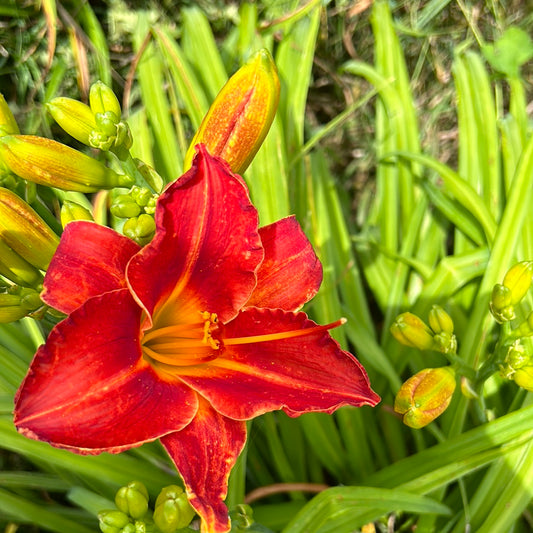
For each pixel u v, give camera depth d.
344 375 0.23
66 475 0.31
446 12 0.50
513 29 0.44
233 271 0.23
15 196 0.24
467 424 0.37
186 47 0.43
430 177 0.47
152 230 0.24
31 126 0.42
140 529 0.23
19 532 0.34
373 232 0.46
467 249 0.41
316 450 0.35
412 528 0.35
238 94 0.25
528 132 0.44
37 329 0.33
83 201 0.39
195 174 0.21
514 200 0.36
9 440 0.27
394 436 0.38
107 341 0.20
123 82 0.47
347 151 0.54
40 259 0.25
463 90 0.44
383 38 0.45
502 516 0.30
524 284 0.28
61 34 0.44
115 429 0.20
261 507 0.34
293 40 0.43
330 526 0.28
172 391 0.22
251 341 0.23
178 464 0.21
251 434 0.37
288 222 0.25
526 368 0.28
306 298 0.25
